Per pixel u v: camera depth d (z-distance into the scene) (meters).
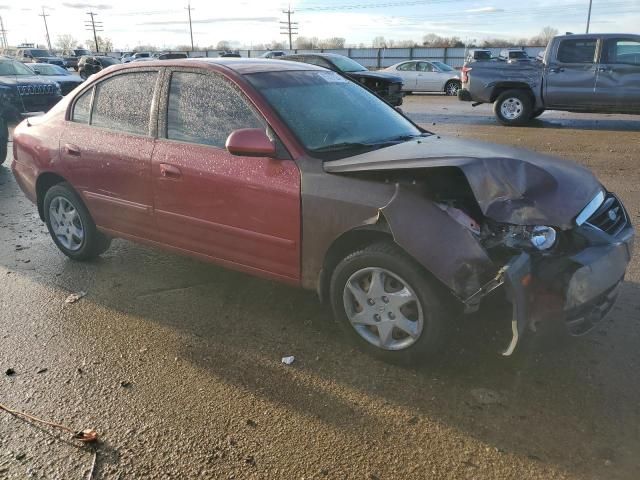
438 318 3.02
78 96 4.68
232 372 3.25
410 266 3.01
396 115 4.38
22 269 4.84
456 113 16.50
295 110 3.67
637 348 3.40
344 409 2.91
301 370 3.26
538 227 2.93
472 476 2.46
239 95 3.67
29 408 2.96
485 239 2.97
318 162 3.34
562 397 2.96
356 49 50.62
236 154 3.35
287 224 3.43
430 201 2.99
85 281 4.56
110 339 3.64
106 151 4.30
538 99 12.93
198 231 3.90
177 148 3.89
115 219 4.45
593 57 12.17
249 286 4.40
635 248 4.95
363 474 2.47
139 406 2.96
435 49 46.81
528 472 2.47
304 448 2.64
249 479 2.46
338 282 3.33
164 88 4.05
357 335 3.37
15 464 2.57
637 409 2.86
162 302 4.16
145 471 2.52
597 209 3.23
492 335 3.47
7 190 7.82
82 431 2.76
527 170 3.06
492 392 3.01
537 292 2.86
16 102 13.95
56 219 5.00
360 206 3.13
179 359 3.39
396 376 3.18
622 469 2.48
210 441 2.69
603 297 3.07
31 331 3.76
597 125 13.37
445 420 2.81
